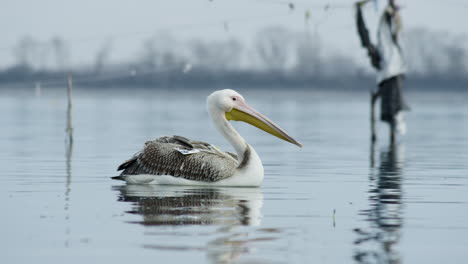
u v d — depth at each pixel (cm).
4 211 1222
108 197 1391
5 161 2142
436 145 3091
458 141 3369
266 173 1894
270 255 929
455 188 1592
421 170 2000
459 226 1127
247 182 1566
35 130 3781
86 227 1088
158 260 902
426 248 977
